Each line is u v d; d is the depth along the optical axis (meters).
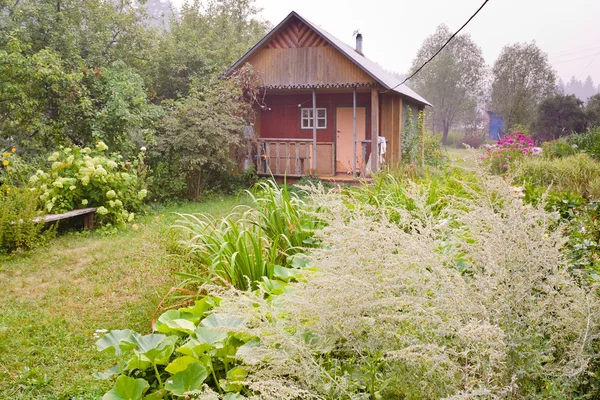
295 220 4.71
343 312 2.08
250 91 14.60
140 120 11.84
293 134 16.62
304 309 2.24
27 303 5.07
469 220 2.40
